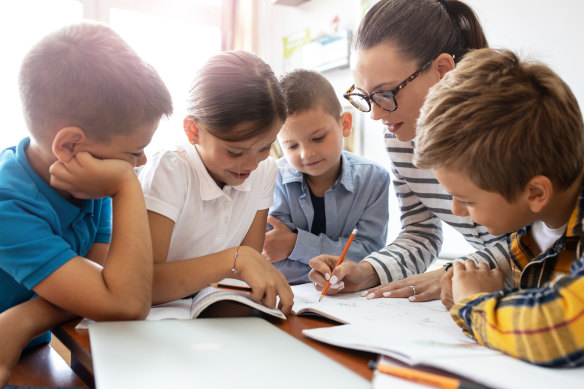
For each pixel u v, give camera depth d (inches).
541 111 22.5
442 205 45.6
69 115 26.9
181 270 32.0
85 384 21.6
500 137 22.5
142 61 29.5
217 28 121.8
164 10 115.0
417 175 45.9
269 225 60.6
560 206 25.2
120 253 27.2
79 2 102.6
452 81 24.8
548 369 18.3
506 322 20.3
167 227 35.9
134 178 29.2
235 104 32.8
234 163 35.6
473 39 42.1
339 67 96.3
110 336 21.8
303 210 57.1
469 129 22.9
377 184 58.5
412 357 17.9
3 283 29.3
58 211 29.8
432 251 46.0
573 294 18.9
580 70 57.7
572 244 25.4
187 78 117.6
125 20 111.0
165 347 20.5
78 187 28.4
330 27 100.3
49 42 27.2
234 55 35.3
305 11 108.9
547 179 22.9
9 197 27.3
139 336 21.9
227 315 29.0
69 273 26.0
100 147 28.4
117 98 27.2
